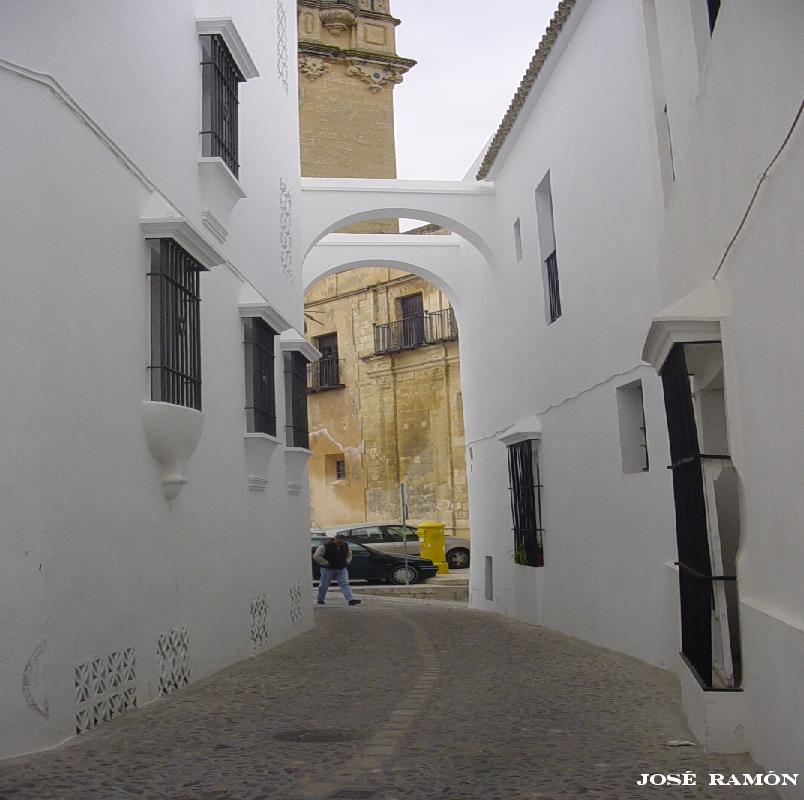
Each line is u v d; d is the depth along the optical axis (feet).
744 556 18.60
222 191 32.55
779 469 15.83
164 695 25.62
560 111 43.01
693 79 23.07
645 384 33.35
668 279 27.94
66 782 16.51
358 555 87.45
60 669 19.81
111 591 22.54
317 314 117.39
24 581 19.06
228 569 32.32
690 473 21.27
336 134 89.86
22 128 20.13
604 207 37.09
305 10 90.27
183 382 26.96
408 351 107.24
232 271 34.96
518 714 23.11
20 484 19.22
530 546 48.98
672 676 29.45
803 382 14.29
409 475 107.14
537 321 48.47
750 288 17.39
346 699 25.21
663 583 31.60
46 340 19.99
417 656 34.86
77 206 21.80
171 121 28.50
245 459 35.37
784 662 15.23
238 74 34.91
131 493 24.02
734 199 18.76
